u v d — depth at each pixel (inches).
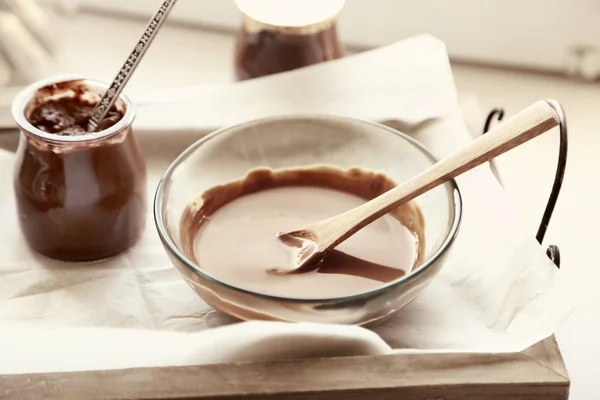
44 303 29.3
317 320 26.8
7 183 32.4
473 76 39.7
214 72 39.3
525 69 40.1
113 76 38.7
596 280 33.4
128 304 29.3
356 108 33.5
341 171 31.6
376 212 28.4
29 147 29.3
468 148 28.0
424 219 29.6
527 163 36.9
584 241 34.5
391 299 27.0
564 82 39.8
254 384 26.4
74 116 30.1
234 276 28.6
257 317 27.0
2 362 27.0
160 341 27.3
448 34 39.9
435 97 33.6
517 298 28.5
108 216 29.7
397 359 26.9
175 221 29.4
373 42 40.5
